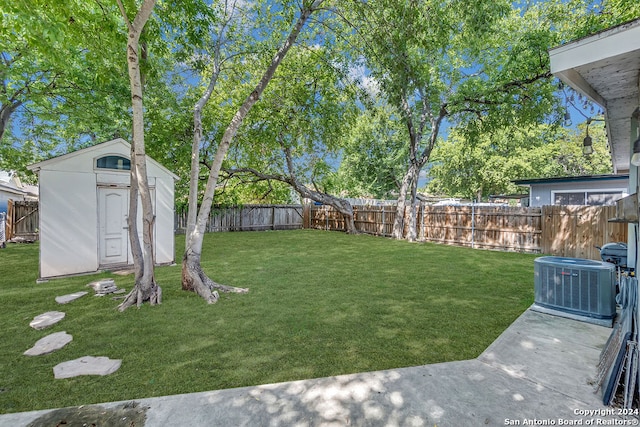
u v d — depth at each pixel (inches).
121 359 101.7
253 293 175.8
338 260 278.2
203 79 348.8
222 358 102.1
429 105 446.3
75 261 221.9
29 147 458.3
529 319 134.6
